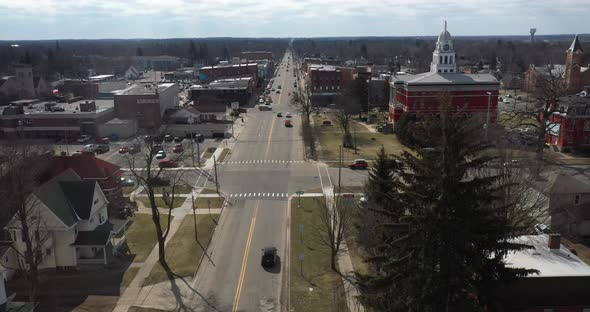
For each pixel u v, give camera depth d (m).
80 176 66.81
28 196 49.56
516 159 69.44
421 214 27.17
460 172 26.27
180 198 73.19
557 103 95.62
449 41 129.62
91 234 51.34
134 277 49.00
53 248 50.06
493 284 28.42
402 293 29.19
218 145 111.06
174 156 99.00
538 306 33.59
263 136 121.06
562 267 36.09
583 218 57.50
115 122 121.19
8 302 41.12
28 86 167.88
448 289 27.39
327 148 106.31
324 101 181.75
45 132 119.12
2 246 48.50
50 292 46.16
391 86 131.12
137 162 94.19
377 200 42.12
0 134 116.88
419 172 27.61
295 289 45.88
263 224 62.94
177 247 55.81
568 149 97.44
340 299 43.88
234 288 47.03
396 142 111.69
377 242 40.91
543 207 57.59
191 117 137.25
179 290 46.59
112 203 65.31
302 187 78.31
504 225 27.72
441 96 28.88
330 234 50.19
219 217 65.56
